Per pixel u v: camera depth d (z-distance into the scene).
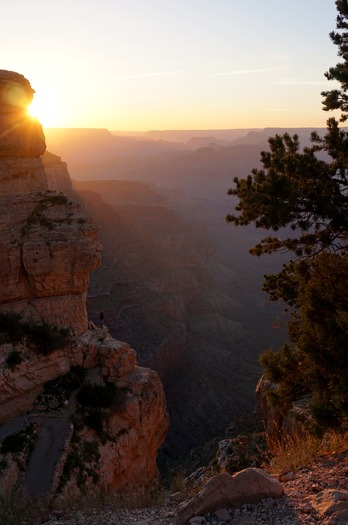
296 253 17.41
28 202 31.86
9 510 9.85
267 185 15.29
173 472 12.09
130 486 12.30
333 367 11.26
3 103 32.06
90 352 30.92
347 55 16.69
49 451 25.08
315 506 7.09
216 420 80.75
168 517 8.32
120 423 28.56
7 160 32.16
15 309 30.25
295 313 18.69
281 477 8.95
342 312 11.06
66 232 31.58
